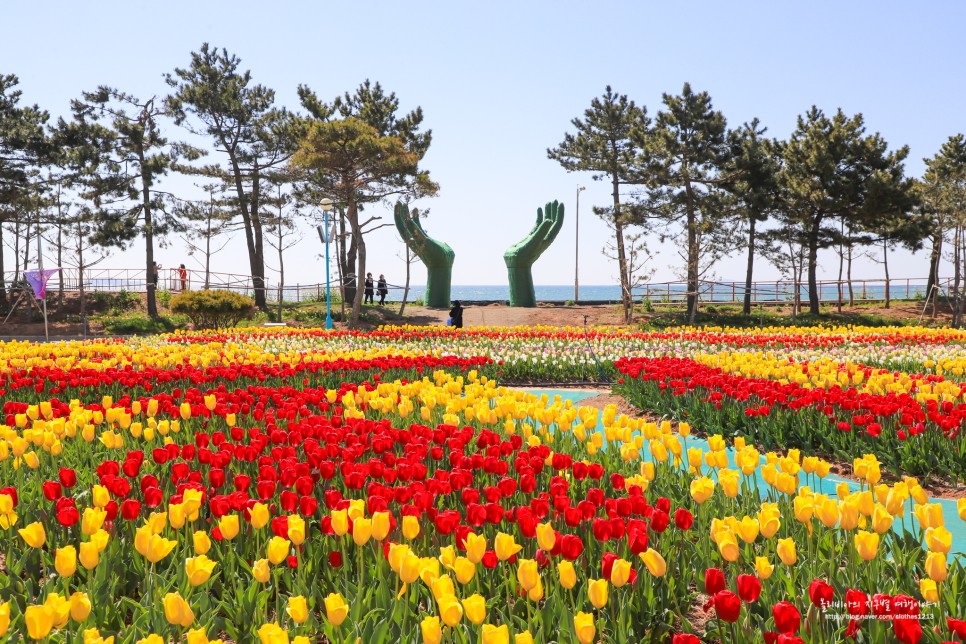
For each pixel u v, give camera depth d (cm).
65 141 3831
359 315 3925
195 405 757
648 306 4253
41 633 281
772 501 515
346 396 804
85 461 650
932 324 3862
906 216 4206
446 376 1020
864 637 335
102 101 3881
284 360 1427
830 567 387
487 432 618
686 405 1049
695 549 434
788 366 1226
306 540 425
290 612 309
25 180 3775
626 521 438
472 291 19900
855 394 897
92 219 3725
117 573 411
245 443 719
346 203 3578
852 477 765
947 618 342
